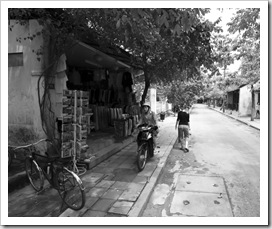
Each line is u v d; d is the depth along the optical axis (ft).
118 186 15.75
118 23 12.60
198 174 19.13
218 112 110.63
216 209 13.29
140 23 15.75
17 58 19.42
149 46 25.73
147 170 19.06
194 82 81.92
